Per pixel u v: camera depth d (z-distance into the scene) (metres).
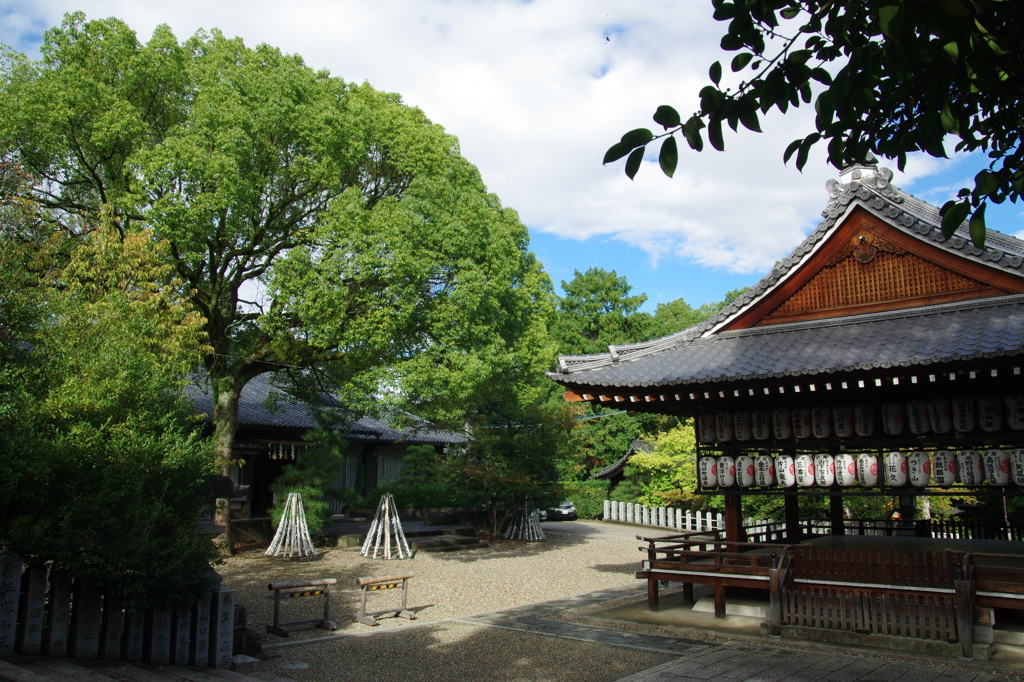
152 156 12.45
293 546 16.16
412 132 15.46
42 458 5.99
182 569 6.46
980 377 8.44
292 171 14.02
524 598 12.52
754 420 10.16
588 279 38.66
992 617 7.96
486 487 21.33
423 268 13.56
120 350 7.59
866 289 10.18
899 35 2.62
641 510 28.92
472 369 13.93
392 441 26.97
